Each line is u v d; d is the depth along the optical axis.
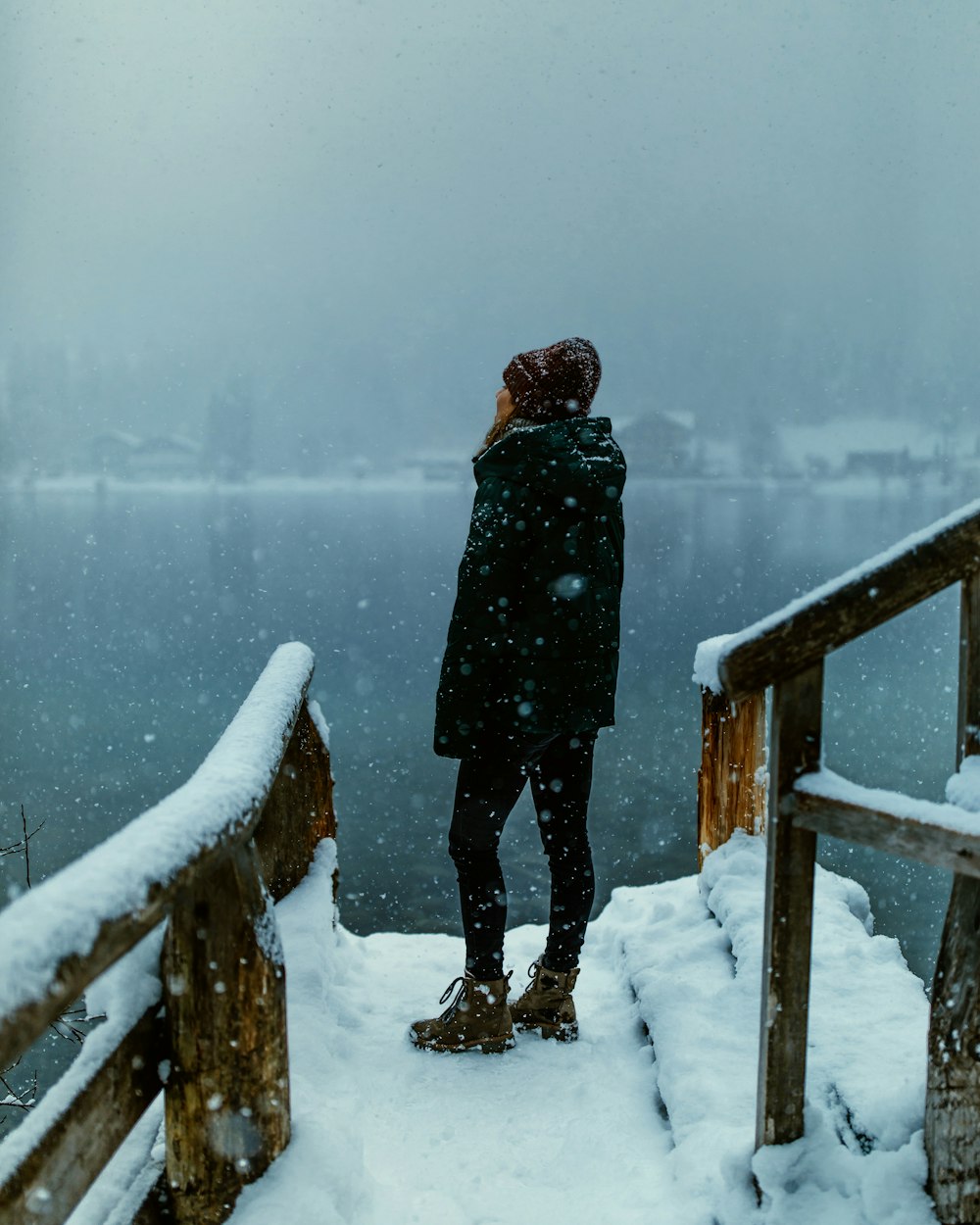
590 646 2.92
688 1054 2.67
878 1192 1.84
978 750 1.85
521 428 2.97
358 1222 2.02
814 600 1.87
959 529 1.83
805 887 1.96
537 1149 2.51
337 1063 2.79
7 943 1.08
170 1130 1.84
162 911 1.43
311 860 3.75
